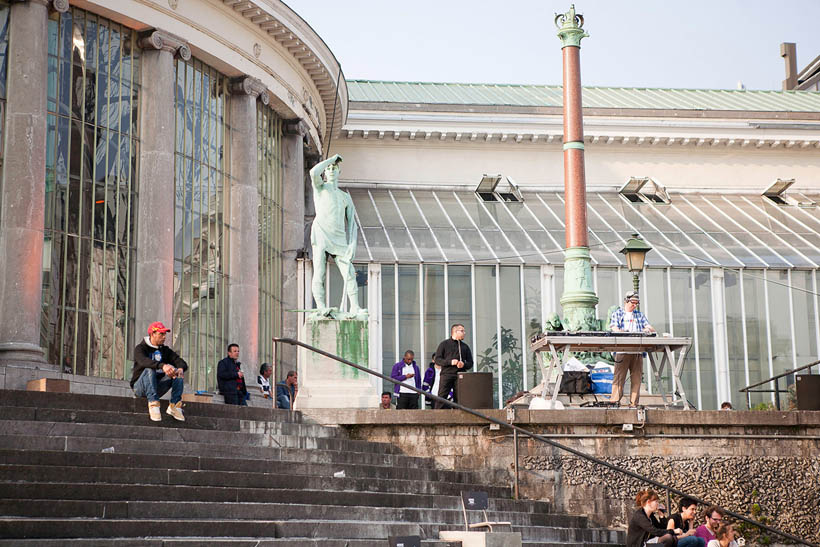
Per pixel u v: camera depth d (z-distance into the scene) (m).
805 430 22.31
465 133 46.19
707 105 51.53
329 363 23.19
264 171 37.78
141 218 31.59
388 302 38.12
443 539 16.77
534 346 22.77
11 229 28.27
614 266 39.41
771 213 46.22
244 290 35.00
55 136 29.70
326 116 43.69
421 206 44.03
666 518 18.48
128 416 18.41
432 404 25.62
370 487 18.48
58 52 30.05
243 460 17.50
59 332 29.06
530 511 20.61
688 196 47.56
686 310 39.22
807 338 39.38
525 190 46.19
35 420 17.38
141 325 31.09
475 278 38.75
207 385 33.66
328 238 24.17
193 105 34.09
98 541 13.27
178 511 14.96
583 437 22.02
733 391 38.72
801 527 21.97
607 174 47.81
